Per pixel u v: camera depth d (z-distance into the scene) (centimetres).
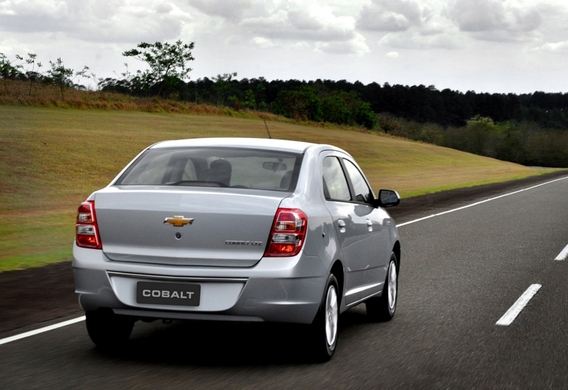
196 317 575
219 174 635
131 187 628
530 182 4597
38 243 1505
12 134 4203
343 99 12600
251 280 567
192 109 7769
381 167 5744
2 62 6969
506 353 659
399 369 600
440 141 15125
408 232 1794
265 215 577
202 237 577
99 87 7488
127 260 590
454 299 942
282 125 8219
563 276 1138
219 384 544
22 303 858
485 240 1631
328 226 626
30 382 538
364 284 732
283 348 669
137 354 634
